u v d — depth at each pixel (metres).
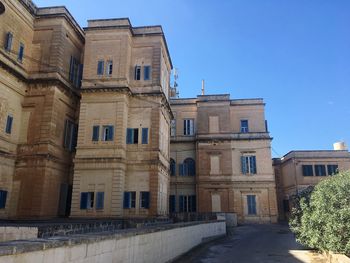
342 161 49.09
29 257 5.57
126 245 9.44
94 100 28.41
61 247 6.43
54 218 26.30
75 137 30.36
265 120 46.25
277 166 56.81
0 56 24.83
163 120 30.84
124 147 27.77
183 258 15.73
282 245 21.19
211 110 46.34
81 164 27.06
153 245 11.88
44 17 29.17
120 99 28.11
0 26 25.06
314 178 48.78
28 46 28.45
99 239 7.89
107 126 27.77
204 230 23.11
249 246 20.70
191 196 45.06
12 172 25.98
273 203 42.50
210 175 44.22
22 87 27.42
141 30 30.98
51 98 27.22
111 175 26.56
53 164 26.73
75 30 31.28
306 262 14.93
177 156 46.41
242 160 44.38
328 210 13.70
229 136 45.03
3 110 25.17
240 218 42.62
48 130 26.47
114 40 29.66
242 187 43.53
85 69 29.27
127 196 27.25
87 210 26.09
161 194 29.02
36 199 25.09
